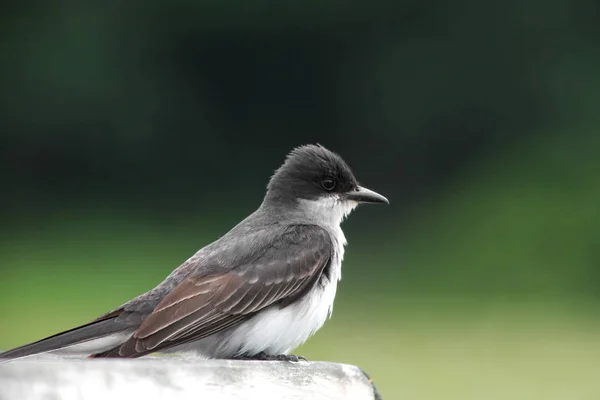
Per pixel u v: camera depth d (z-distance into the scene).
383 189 25.58
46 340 6.68
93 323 6.89
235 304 7.15
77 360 5.36
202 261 7.40
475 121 25.27
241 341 7.20
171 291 7.10
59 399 4.94
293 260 7.48
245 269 7.32
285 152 26.06
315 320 7.55
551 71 24.64
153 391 5.07
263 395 5.25
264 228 7.85
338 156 8.63
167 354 7.22
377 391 5.53
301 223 7.99
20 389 4.93
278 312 7.32
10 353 6.51
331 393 5.37
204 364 5.25
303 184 8.36
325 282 7.61
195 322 7.01
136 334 6.77
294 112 26.11
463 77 25.22
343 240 8.40
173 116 25.45
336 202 8.40
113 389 5.02
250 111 26.02
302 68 26.05
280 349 7.39
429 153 25.61
